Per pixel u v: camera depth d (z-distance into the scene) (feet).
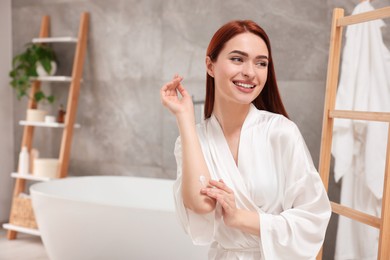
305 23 10.44
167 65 12.45
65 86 14.23
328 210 4.30
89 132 13.89
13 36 15.15
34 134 14.94
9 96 15.24
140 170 13.10
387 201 5.55
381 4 9.16
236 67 4.31
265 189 4.50
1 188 15.17
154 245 9.27
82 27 13.38
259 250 4.61
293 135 4.45
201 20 11.85
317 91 10.39
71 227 9.96
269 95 4.89
